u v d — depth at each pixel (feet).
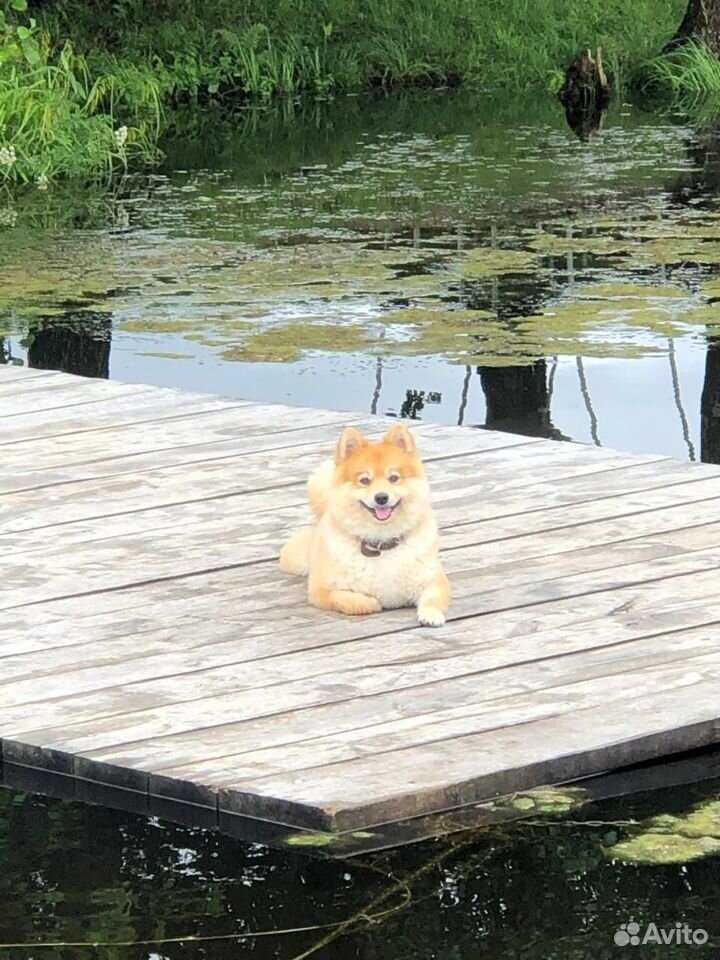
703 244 26.30
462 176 33.42
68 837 9.59
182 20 48.08
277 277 24.58
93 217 29.99
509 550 12.69
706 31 47.98
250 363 20.12
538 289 23.50
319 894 9.02
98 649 11.25
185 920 8.80
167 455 14.96
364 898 8.98
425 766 9.75
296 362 20.11
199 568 12.51
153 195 32.27
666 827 9.65
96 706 10.52
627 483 14.06
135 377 19.54
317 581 11.74
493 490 13.94
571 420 18.75
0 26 38.60
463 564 12.46
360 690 10.62
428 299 22.98
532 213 29.22
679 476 14.19
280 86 47.52
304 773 9.71
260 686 10.70
